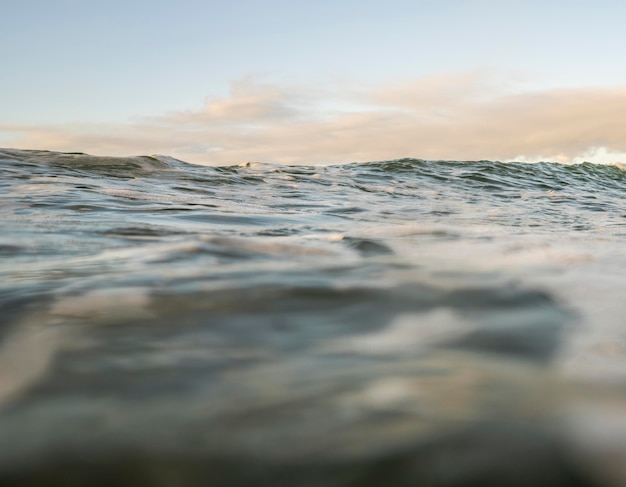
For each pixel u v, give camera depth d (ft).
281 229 9.78
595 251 6.61
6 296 3.75
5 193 14.80
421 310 3.54
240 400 2.12
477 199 27.96
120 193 16.57
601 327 3.15
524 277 4.65
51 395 2.19
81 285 4.08
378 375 2.35
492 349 2.76
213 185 24.81
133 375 2.39
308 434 1.84
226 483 1.63
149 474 1.68
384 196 26.37
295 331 3.08
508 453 1.69
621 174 66.74
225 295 3.81
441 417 1.91
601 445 1.72
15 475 1.68
